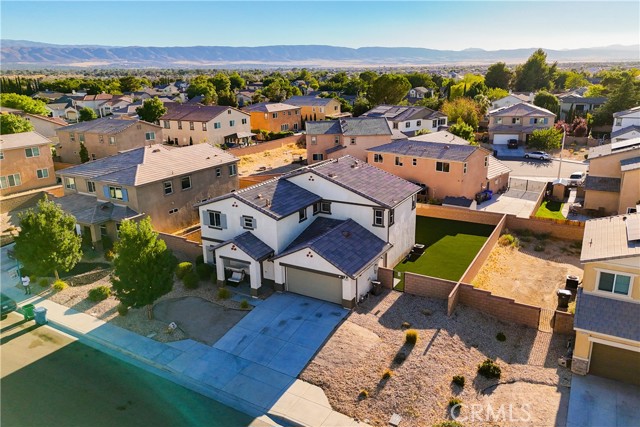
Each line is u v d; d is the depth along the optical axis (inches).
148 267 986.7
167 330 987.9
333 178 1261.1
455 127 2773.1
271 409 767.1
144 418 749.3
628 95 3129.9
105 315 1061.8
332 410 761.6
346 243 1131.9
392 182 1357.0
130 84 6683.1
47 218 1171.3
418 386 799.1
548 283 1208.8
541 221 1517.0
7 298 1105.4
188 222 1641.2
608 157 1727.4
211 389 817.5
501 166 2114.9
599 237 941.2
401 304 1070.4
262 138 3449.8
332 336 947.3
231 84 7022.6
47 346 949.8
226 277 1167.6
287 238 1181.1
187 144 3149.6
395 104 4079.7
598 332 795.4
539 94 3949.3
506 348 920.3
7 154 1993.1
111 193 1491.1
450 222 1657.2
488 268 1291.8
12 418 748.6
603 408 754.8
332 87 6840.6
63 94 5698.8
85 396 802.2
